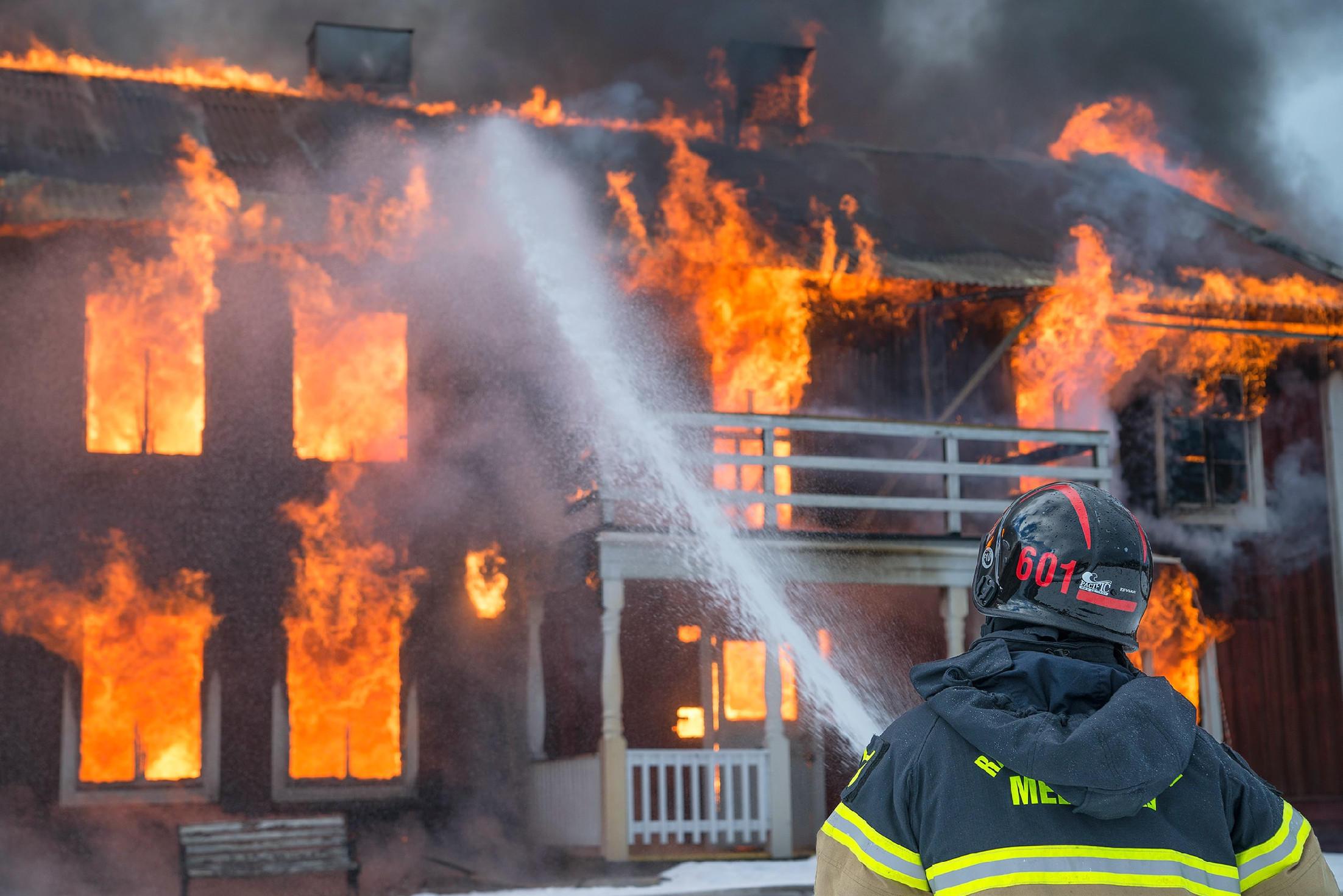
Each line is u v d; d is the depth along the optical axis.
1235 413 15.48
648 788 11.21
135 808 12.08
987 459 14.88
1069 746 1.71
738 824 11.42
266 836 10.79
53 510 12.27
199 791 12.28
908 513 14.38
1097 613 1.95
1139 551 1.99
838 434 14.38
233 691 12.55
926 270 13.84
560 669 13.27
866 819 1.90
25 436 12.29
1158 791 1.74
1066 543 1.97
